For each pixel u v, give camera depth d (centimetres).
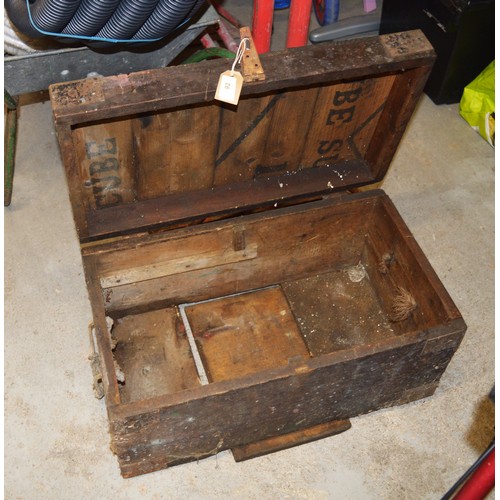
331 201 188
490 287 218
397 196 241
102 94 142
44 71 177
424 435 184
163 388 185
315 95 166
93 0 150
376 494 174
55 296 207
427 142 259
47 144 245
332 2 289
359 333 201
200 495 172
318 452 180
